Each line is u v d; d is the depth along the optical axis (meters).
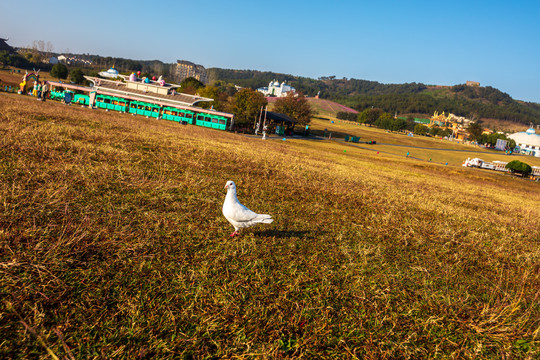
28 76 63.97
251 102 71.94
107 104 59.38
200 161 13.31
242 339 3.15
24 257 3.68
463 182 31.25
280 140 58.66
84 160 9.02
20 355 2.53
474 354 3.54
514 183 44.81
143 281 3.80
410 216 10.62
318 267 5.11
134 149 12.96
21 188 5.75
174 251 4.71
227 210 5.48
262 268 4.69
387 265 5.77
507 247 8.67
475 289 5.46
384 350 3.40
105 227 4.87
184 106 62.66
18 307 2.97
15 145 9.07
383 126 165.25
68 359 2.54
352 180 16.84
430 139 138.75
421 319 4.11
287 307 3.84
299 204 9.44
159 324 3.14
